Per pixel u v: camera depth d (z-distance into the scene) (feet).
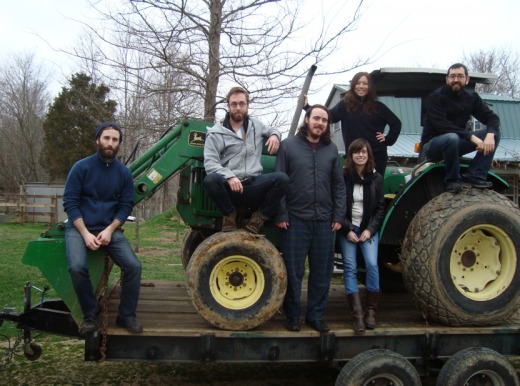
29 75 129.18
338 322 12.95
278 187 11.73
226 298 11.75
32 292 23.56
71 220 11.44
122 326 11.45
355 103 14.99
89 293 11.16
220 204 11.86
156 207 79.97
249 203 12.34
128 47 24.11
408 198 14.37
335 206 12.57
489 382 12.32
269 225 13.98
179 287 16.80
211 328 11.59
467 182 13.52
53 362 15.80
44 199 75.31
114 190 11.98
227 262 11.75
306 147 12.52
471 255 13.14
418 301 12.75
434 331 12.17
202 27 23.72
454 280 12.78
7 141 128.16
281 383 14.78
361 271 16.79
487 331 12.45
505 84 106.83
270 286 11.64
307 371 15.75
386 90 17.24
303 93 16.21
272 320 12.84
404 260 12.91
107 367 15.56
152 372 15.28
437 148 13.52
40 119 128.16
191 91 24.62
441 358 12.47
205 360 11.18
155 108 25.80
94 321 11.13
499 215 12.59
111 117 26.00
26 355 13.37
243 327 11.52
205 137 13.38
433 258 12.29
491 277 13.02
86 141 99.50
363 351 12.10
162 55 23.70
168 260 33.91
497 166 45.32
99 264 11.87
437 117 13.62
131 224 61.52
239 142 12.22
